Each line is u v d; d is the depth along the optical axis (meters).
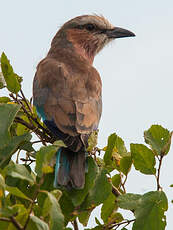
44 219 6.92
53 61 12.08
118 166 9.17
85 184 8.09
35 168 7.04
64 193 8.12
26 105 10.28
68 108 9.82
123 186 8.99
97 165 8.88
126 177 8.99
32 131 9.67
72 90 10.48
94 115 10.04
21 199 7.88
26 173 6.71
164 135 8.74
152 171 8.66
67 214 8.00
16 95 9.73
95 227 8.20
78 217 8.88
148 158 8.66
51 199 6.14
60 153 8.84
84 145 9.01
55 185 8.25
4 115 8.23
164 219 7.82
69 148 8.88
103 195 8.09
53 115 9.73
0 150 8.11
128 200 7.93
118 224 8.21
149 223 7.80
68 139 9.14
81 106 9.98
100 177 8.21
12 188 6.27
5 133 8.12
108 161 8.91
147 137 8.74
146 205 7.84
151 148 8.63
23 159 8.71
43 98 10.34
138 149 8.70
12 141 8.29
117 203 7.89
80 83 10.85
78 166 8.44
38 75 11.38
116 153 9.21
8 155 8.09
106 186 8.13
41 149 7.12
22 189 8.05
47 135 10.13
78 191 8.02
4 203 6.18
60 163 8.64
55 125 9.57
